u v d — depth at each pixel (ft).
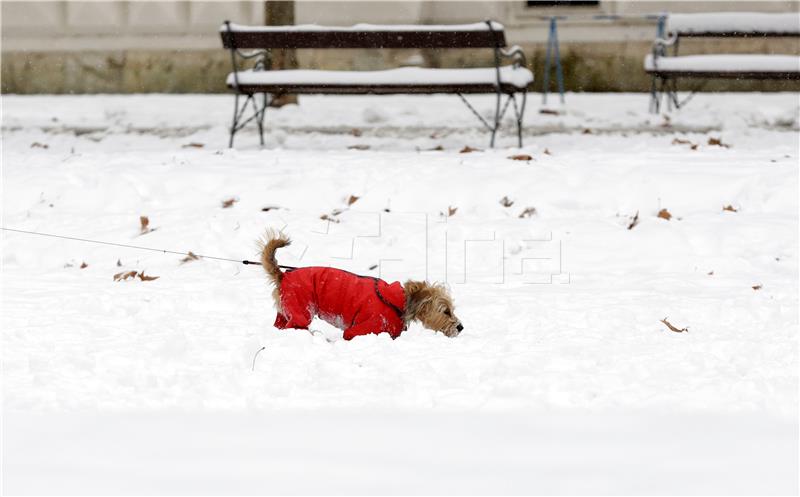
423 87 54.54
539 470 17.06
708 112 67.87
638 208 44.34
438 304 28.02
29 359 25.61
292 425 20.07
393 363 25.30
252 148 58.13
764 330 29.27
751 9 85.15
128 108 76.02
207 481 16.48
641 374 24.73
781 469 17.06
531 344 27.50
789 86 83.87
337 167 48.73
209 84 89.45
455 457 17.80
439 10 87.45
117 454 18.02
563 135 60.95
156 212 44.80
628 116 66.54
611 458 17.72
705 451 18.15
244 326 29.94
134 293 34.55
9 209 45.88
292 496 15.79
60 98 84.33
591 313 30.94
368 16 88.17
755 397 22.34
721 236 40.81
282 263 39.40
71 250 40.83
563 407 21.88
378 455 17.97
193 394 22.77
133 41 89.76
